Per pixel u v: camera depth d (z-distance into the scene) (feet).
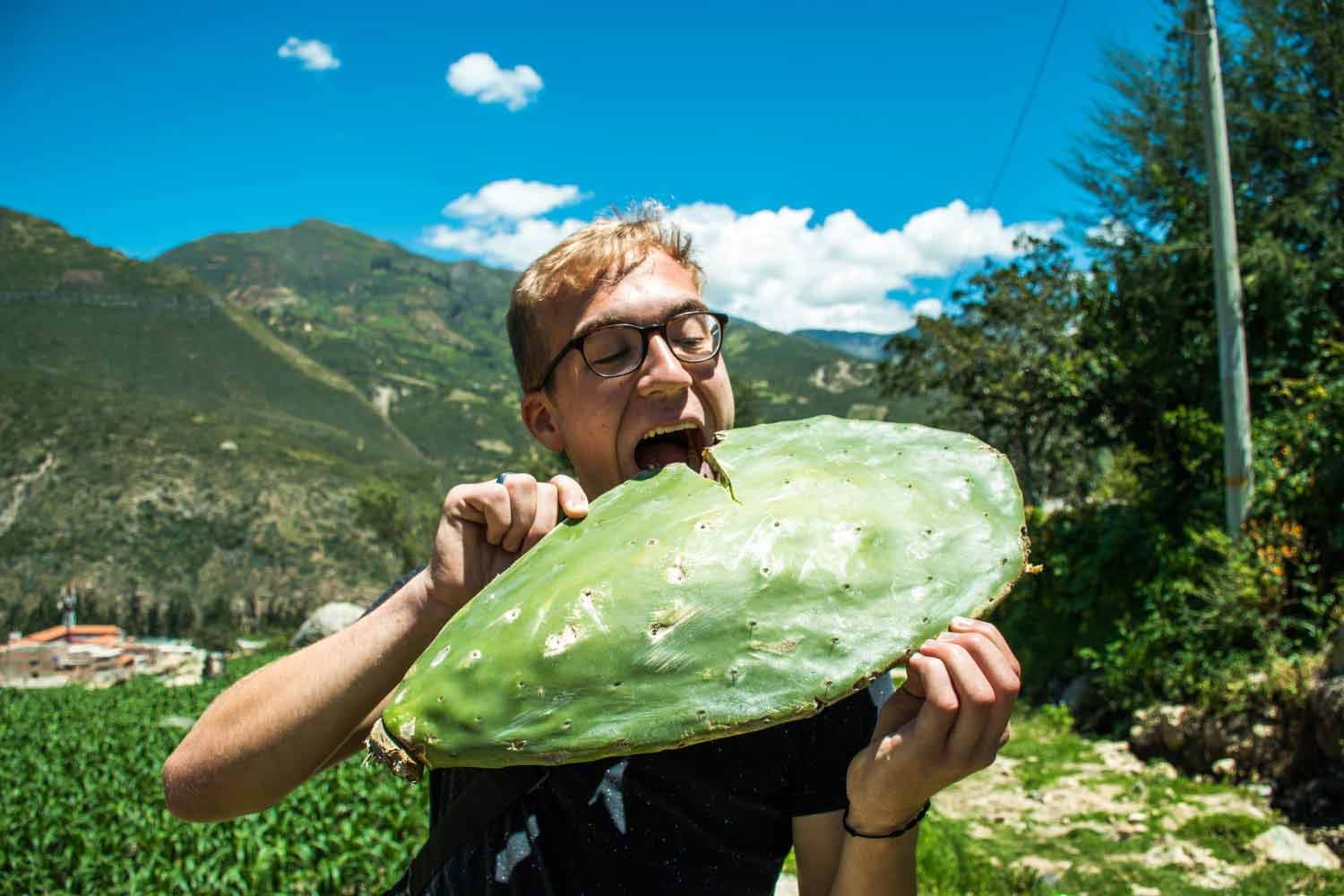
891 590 3.42
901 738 3.31
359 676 3.89
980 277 60.75
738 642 3.24
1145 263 33.42
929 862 17.49
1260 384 31.07
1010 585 3.54
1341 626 21.09
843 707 4.24
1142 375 33.63
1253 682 22.18
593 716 3.18
